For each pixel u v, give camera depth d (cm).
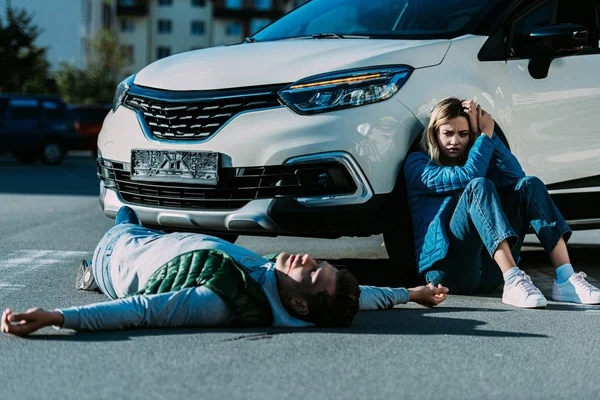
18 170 2325
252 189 571
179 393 332
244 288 438
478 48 602
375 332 443
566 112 625
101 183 662
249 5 8331
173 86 605
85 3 6606
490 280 550
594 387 354
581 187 634
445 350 407
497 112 596
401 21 646
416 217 552
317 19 698
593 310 516
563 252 546
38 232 929
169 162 596
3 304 520
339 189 559
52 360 377
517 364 386
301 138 557
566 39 608
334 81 561
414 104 566
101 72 5825
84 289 565
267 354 392
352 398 329
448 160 563
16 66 3575
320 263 446
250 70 583
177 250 452
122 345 402
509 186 564
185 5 8219
